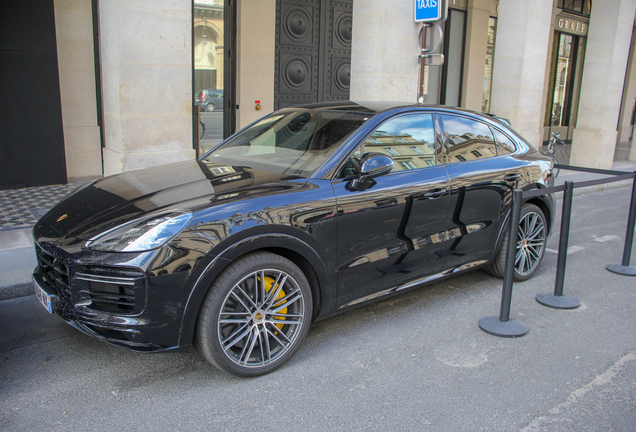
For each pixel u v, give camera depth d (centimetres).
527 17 998
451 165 401
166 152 654
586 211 845
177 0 627
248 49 1034
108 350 331
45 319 375
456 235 401
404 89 856
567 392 294
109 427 251
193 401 276
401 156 372
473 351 341
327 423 259
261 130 412
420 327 377
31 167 822
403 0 818
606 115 1270
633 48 2086
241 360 294
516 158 461
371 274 348
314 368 314
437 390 292
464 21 1492
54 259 288
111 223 276
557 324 388
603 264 548
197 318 277
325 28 1155
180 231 265
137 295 258
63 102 884
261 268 289
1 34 757
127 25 601
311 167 336
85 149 923
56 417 259
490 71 1641
